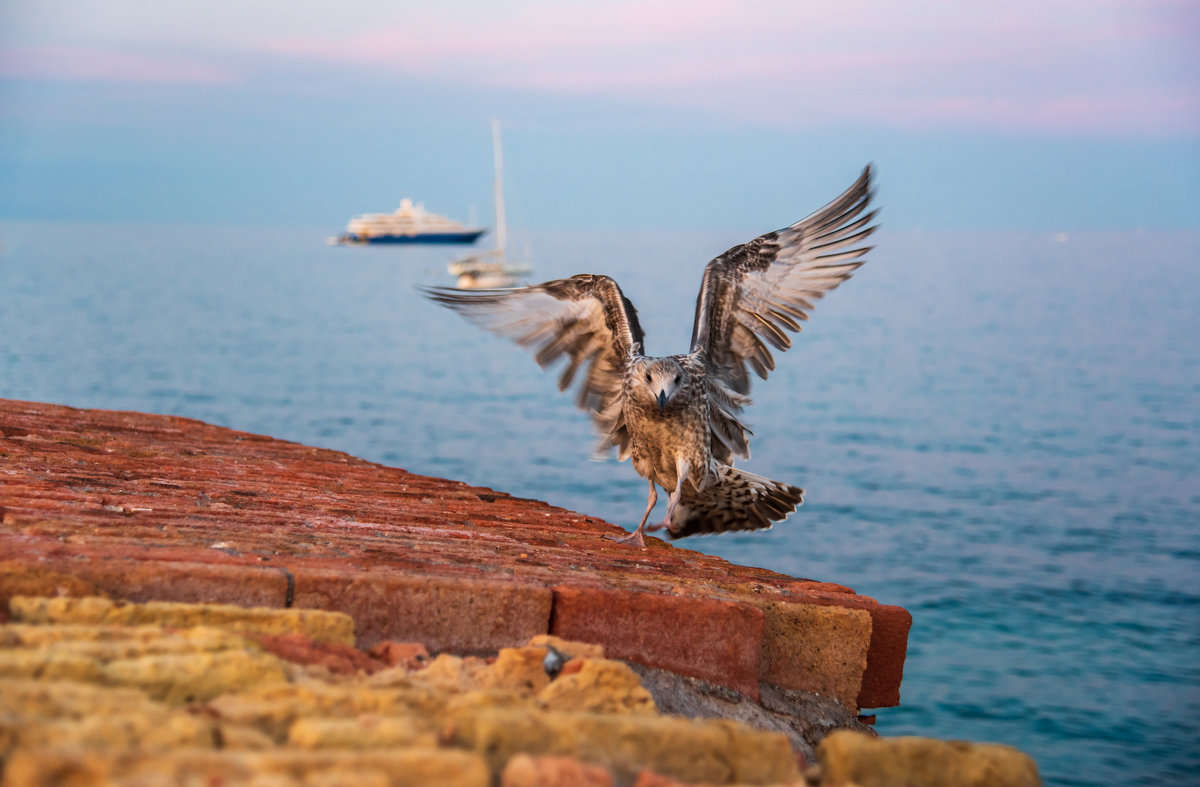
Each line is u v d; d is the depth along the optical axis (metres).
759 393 93.94
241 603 4.06
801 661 5.13
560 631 4.54
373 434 72.06
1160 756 22.20
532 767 2.67
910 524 48.03
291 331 135.75
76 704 2.72
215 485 6.78
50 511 5.12
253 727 2.87
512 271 163.50
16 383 83.50
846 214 7.13
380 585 4.26
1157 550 42.69
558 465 63.16
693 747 3.09
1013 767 3.25
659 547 6.87
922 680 27.45
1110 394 91.06
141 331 125.06
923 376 104.12
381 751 2.63
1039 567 40.12
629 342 7.25
